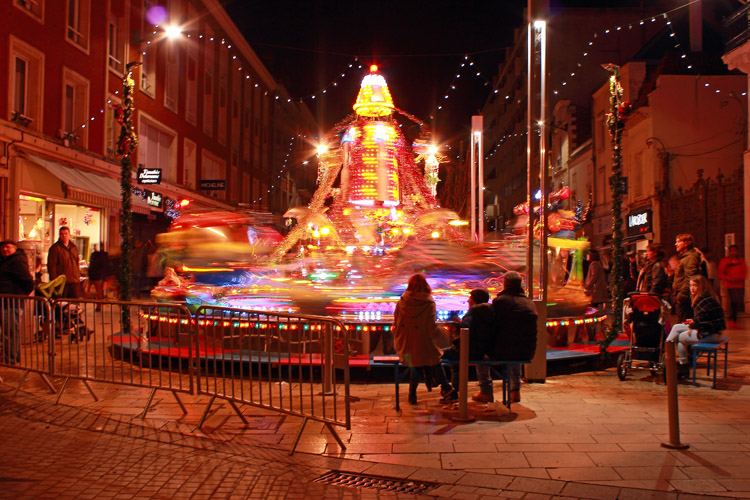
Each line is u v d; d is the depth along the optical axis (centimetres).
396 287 1059
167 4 2864
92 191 1925
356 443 532
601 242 3159
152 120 2683
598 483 430
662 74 2502
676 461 475
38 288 1055
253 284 1139
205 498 413
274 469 471
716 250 2012
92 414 636
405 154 1203
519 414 627
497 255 1196
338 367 793
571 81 3731
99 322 1224
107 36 2231
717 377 821
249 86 4397
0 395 715
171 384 679
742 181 1853
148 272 1672
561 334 945
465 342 603
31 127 1775
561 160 3853
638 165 2717
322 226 1206
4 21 1634
